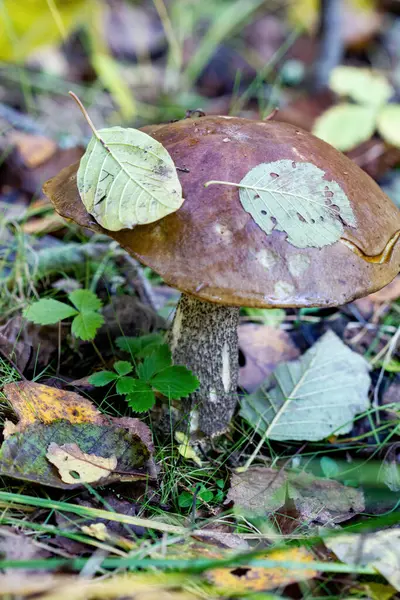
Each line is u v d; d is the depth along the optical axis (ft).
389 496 1.35
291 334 1.61
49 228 1.68
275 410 1.45
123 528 1.21
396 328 1.63
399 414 1.47
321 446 1.44
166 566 1.15
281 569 1.18
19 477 1.21
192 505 1.28
